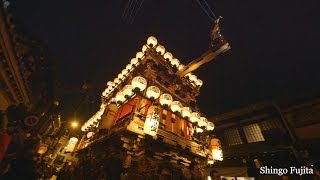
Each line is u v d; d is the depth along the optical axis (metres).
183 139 11.20
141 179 8.69
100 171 9.82
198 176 11.19
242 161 16.89
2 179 8.43
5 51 6.80
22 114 9.36
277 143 15.40
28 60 9.43
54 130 20.12
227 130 20.08
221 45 11.75
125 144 8.77
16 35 7.61
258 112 18.17
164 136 10.10
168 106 11.65
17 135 9.00
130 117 9.41
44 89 12.56
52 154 20.86
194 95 15.95
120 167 8.61
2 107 8.56
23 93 9.69
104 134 10.80
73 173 13.43
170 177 9.77
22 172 9.16
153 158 9.66
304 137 14.59
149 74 12.78
